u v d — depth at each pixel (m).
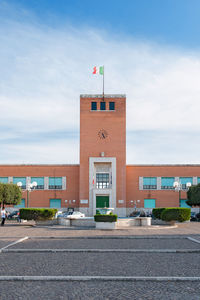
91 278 8.84
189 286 8.25
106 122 51.47
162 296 7.40
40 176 52.62
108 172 51.34
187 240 18.39
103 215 26.89
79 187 51.19
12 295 7.45
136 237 19.55
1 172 52.88
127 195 52.09
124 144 51.09
